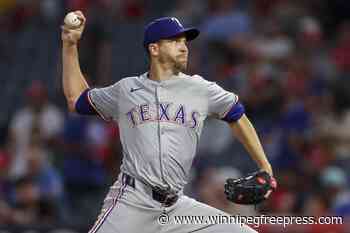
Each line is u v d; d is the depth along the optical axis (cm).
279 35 5841
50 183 4181
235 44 5781
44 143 4869
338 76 5722
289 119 5053
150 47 2405
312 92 5384
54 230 3838
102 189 4738
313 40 5897
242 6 6375
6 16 6812
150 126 2369
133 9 6694
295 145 4712
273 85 5316
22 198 4091
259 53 5706
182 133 2372
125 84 2417
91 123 4878
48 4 6862
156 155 2355
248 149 2444
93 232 2384
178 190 2388
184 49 2405
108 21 6169
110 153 4794
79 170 4703
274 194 4203
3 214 4031
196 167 4750
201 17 6225
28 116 4988
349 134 4906
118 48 6228
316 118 5069
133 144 2383
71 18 2466
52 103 5600
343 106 5378
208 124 4950
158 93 2383
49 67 6294
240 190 2388
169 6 6762
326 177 4241
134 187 2369
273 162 4694
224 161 4831
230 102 2408
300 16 6016
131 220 2359
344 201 4112
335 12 6375
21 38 6631
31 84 6072
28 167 4175
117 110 2430
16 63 6353
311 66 5631
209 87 2402
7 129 5469
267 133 5062
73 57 2486
